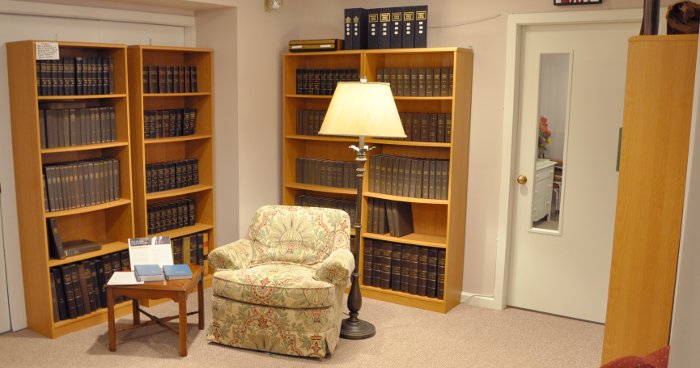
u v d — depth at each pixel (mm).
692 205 420
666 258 2488
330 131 3654
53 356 3572
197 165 4836
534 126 4328
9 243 3875
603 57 4047
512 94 4277
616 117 4051
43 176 3729
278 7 4703
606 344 2650
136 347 3703
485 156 4453
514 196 4469
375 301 4648
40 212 3709
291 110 4961
